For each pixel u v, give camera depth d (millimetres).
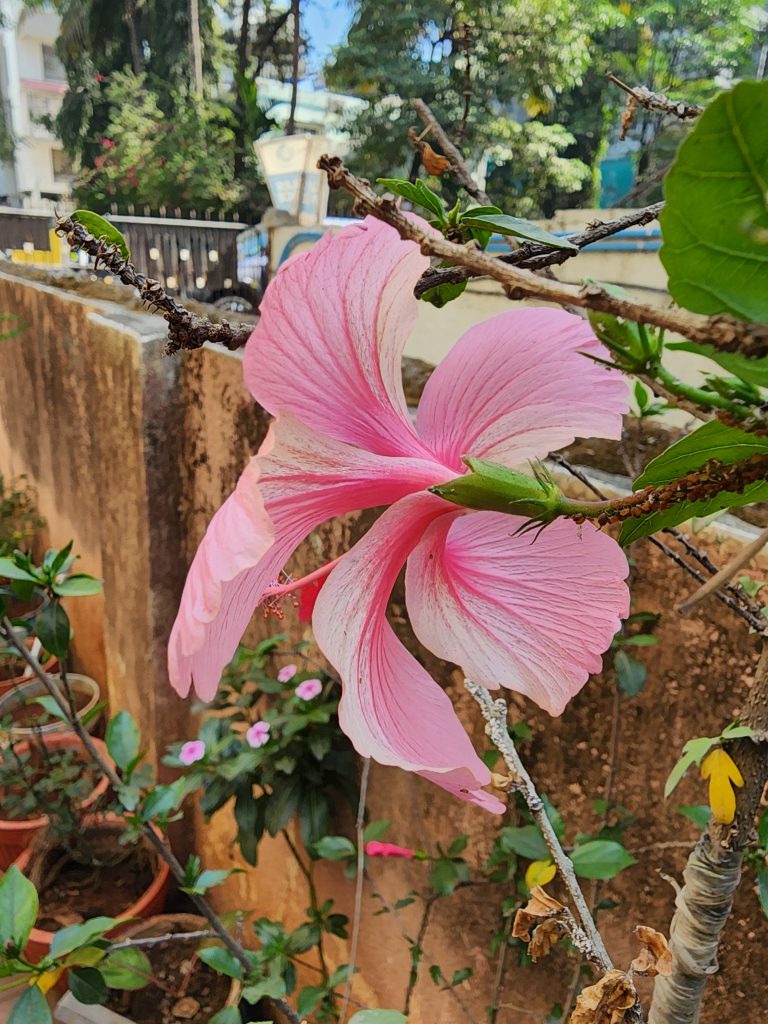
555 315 281
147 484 1122
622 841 663
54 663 1684
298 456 236
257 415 947
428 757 267
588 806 686
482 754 753
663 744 618
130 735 742
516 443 282
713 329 136
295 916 1092
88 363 1338
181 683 222
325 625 255
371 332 241
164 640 1201
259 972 810
